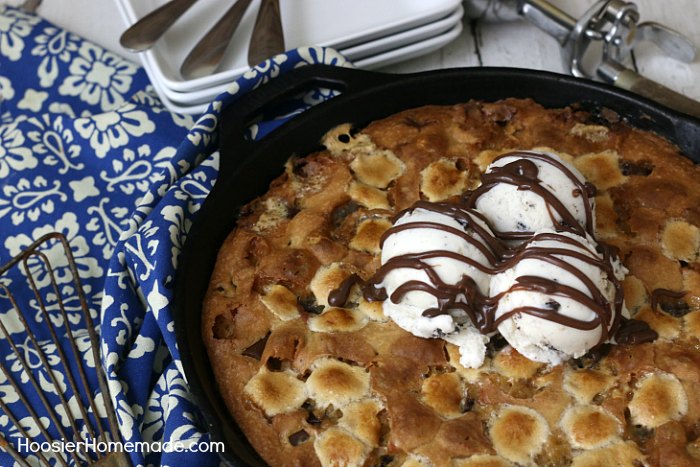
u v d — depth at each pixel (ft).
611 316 1.53
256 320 1.67
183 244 1.77
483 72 1.88
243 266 1.72
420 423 1.54
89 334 1.84
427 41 2.15
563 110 1.87
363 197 1.77
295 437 1.56
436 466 1.52
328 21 2.20
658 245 1.70
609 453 1.51
